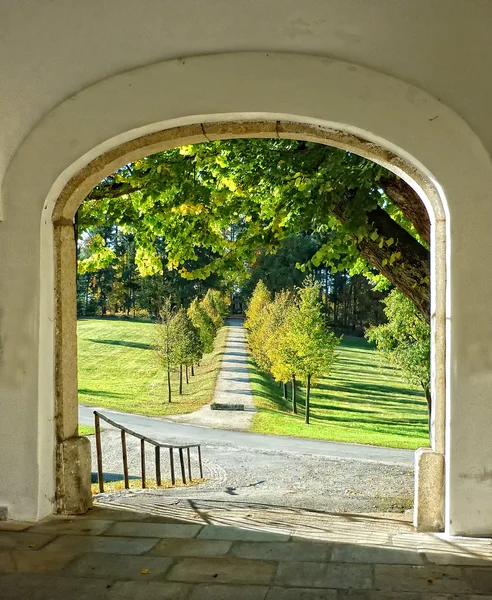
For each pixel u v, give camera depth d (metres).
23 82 5.03
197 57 4.87
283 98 4.80
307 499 8.50
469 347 4.69
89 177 5.21
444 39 4.67
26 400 5.07
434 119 4.71
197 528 4.91
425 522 4.89
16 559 4.17
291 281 65.12
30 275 5.07
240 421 26.69
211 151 8.83
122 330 61.44
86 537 4.64
